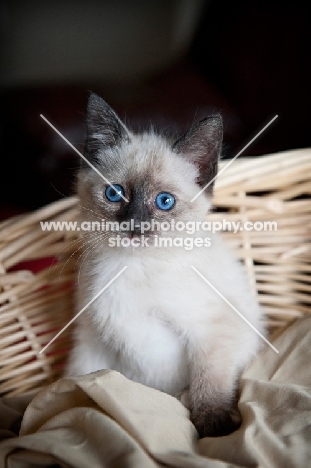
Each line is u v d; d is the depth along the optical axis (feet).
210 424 1.42
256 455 1.24
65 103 2.37
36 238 1.60
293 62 2.28
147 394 1.36
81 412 1.27
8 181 2.52
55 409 1.34
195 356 1.50
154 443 1.24
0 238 1.59
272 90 2.34
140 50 3.27
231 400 1.47
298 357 1.52
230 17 2.53
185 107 2.39
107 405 1.27
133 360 1.54
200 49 2.75
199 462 1.20
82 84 2.57
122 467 1.18
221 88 2.54
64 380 1.32
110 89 2.48
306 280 1.71
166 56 3.19
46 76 3.24
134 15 3.24
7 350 1.63
